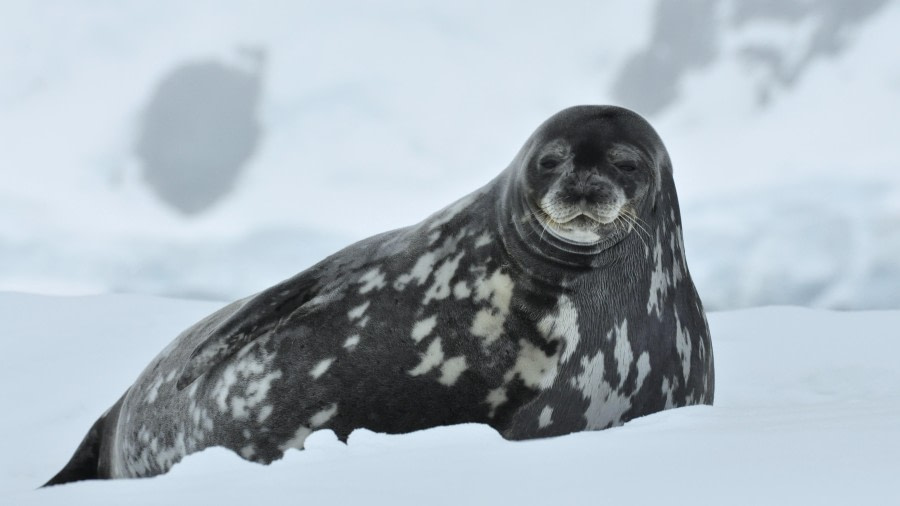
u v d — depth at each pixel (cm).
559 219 1744
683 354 1966
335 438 1253
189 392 2075
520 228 1820
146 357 3069
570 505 780
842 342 3117
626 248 1830
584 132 1847
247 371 1972
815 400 2416
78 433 2561
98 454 2380
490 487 852
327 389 1897
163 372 2203
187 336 2247
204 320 2292
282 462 1135
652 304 1909
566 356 1805
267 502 841
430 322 1862
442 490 850
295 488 894
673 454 948
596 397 1852
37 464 2391
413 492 848
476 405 1828
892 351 2942
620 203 1762
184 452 2105
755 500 754
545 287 1806
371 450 1153
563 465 927
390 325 1883
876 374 2600
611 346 1847
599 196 1738
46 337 3278
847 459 866
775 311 3788
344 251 2048
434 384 1845
